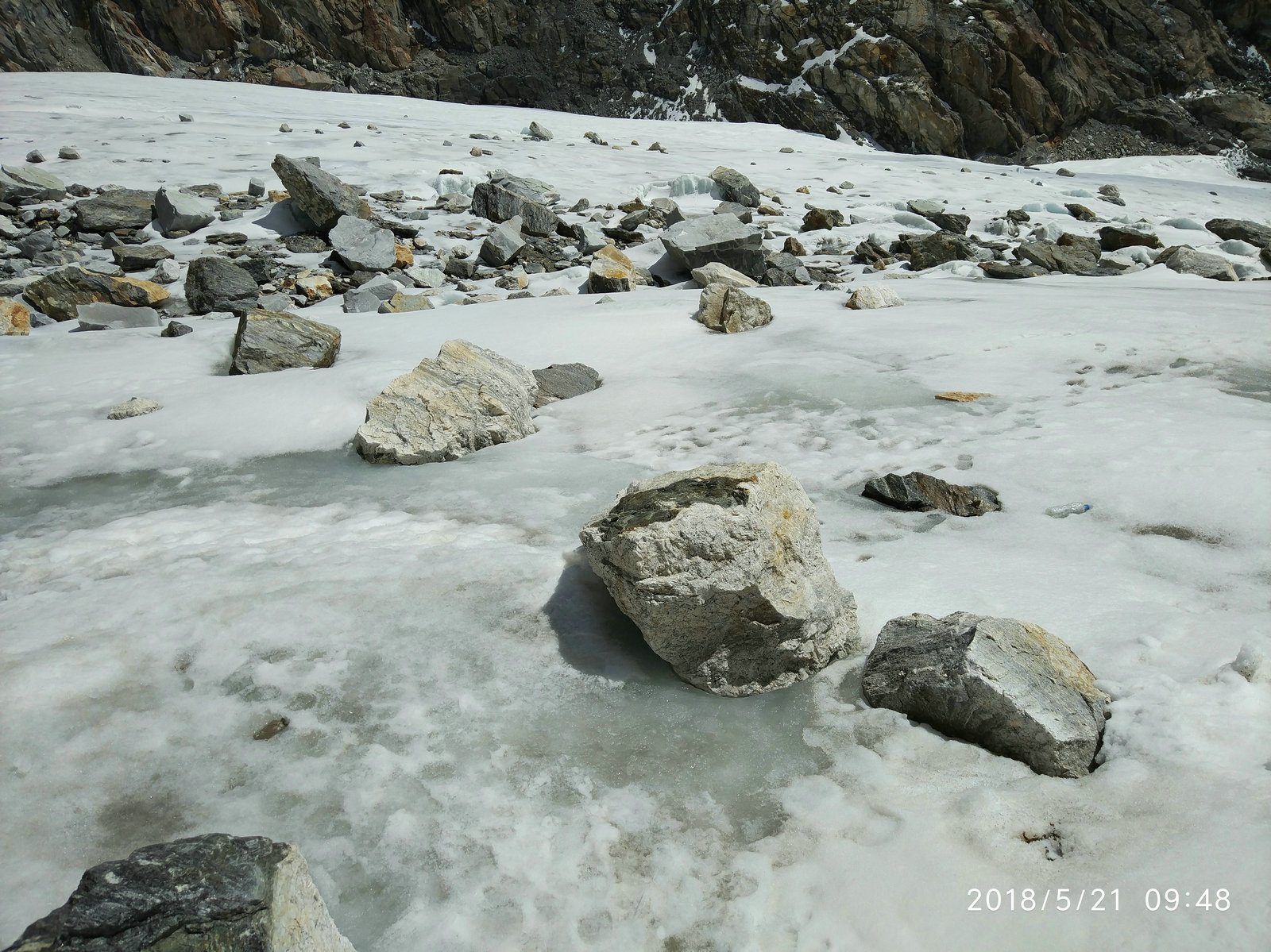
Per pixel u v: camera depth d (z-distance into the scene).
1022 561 3.68
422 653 3.12
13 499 5.00
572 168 19.89
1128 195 22.70
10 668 3.03
